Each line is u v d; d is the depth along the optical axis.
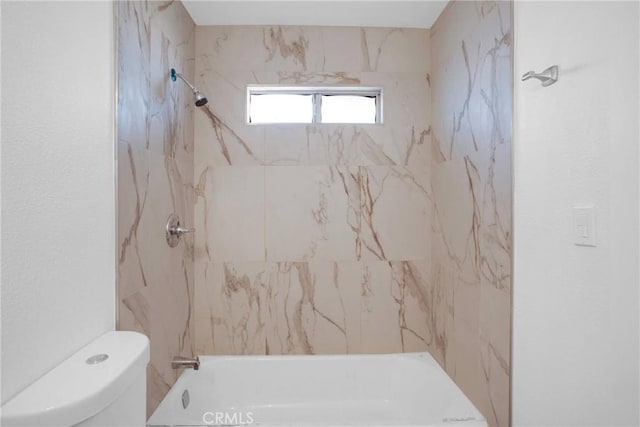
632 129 0.73
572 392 0.90
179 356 1.57
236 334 1.85
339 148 1.88
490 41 1.27
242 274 1.85
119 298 1.05
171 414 1.42
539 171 1.01
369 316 1.88
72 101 0.86
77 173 0.87
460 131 1.54
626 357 0.75
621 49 0.75
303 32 1.87
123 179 1.09
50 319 0.77
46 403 0.63
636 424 0.73
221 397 1.73
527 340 1.08
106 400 0.69
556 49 0.94
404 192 1.89
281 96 1.96
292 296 1.87
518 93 1.11
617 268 0.77
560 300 0.94
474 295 1.42
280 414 1.72
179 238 1.61
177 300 1.58
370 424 1.39
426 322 1.90
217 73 1.85
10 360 0.66
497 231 1.24
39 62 0.75
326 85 1.88
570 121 0.89
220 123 1.85
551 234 0.96
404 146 1.89
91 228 0.93
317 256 1.87
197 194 1.84
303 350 1.87
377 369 1.80
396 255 1.89
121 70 1.08
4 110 0.66
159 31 1.39
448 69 1.67
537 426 1.04
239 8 1.71
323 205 1.88
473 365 1.42
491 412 1.29
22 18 0.71
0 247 0.65
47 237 0.77
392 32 1.89
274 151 1.87
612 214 0.77
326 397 1.78
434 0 1.66
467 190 1.47
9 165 0.67
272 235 1.86
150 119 1.30
